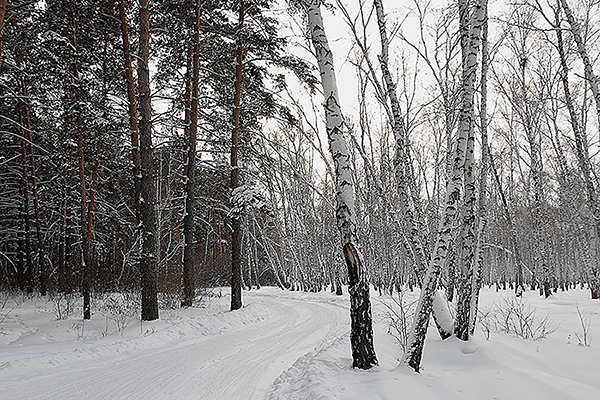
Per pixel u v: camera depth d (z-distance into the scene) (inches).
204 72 647.8
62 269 970.7
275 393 223.8
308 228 1294.3
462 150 253.1
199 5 593.3
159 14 590.9
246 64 671.8
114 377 270.2
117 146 687.1
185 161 748.6
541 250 832.9
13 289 943.0
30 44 511.8
